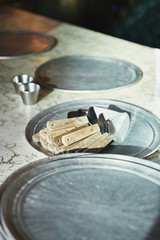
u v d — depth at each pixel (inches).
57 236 29.3
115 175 36.7
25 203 32.9
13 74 69.6
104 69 70.3
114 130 45.6
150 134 46.6
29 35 90.7
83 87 62.4
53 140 41.7
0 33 92.0
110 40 87.6
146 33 156.6
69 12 155.7
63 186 35.3
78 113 49.4
